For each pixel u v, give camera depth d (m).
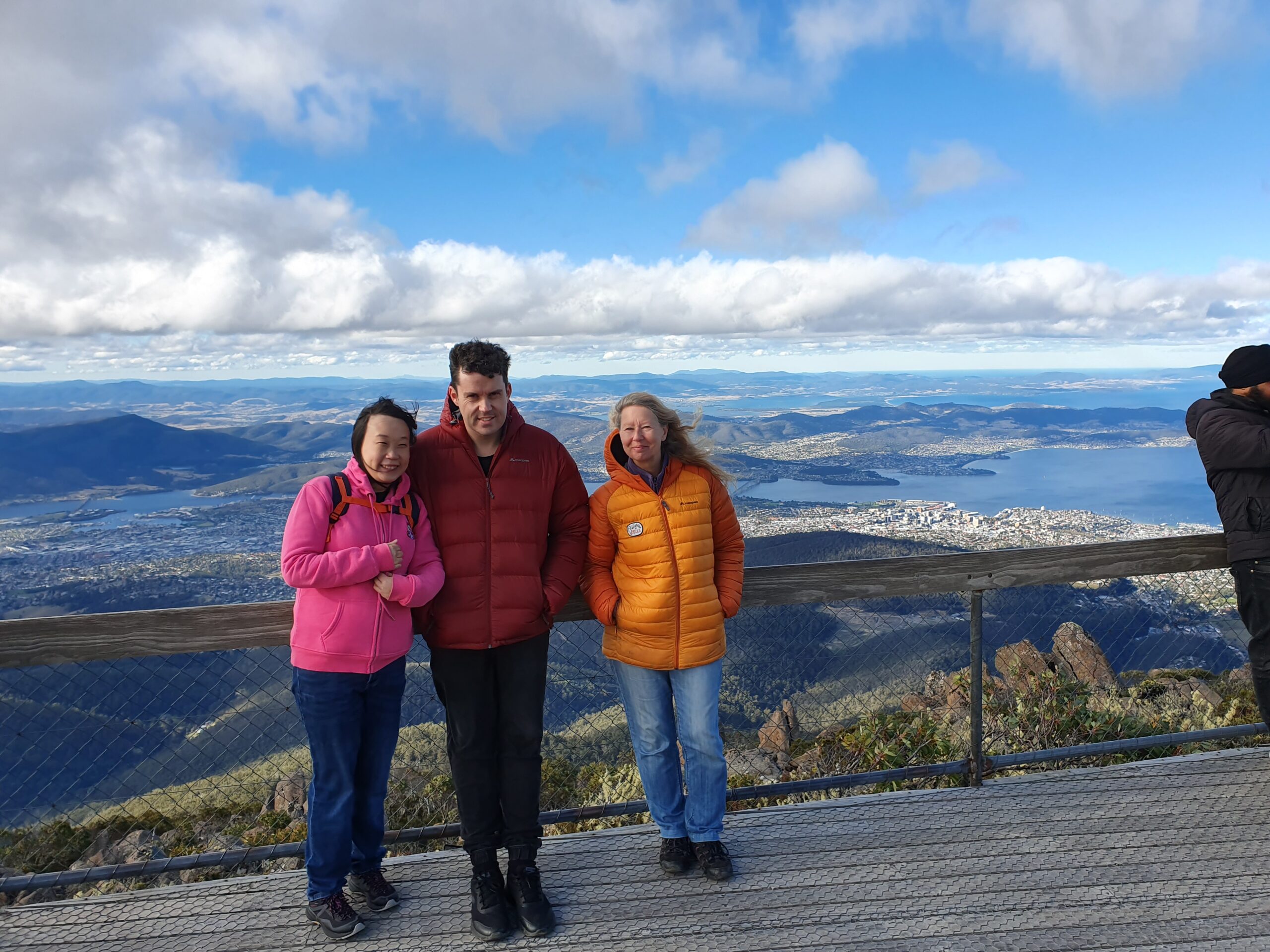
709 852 2.07
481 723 1.98
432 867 2.19
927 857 2.15
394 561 1.84
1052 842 2.21
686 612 2.07
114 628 2.13
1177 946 1.74
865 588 2.54
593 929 1.88
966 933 1.81
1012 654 3.71
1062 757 2.69
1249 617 2.52
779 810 2.45
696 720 2.10
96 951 1.85
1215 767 2.66
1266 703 2.53
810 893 2.00
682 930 1.86
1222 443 2.44
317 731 1.87
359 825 1.99
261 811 3.09
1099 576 2.67
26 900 2.42
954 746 3.02
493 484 1.97
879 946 1.77
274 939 1.88
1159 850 2.15
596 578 2.17
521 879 1.91
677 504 2.09
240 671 2.17
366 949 1.83
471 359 1.86
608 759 3.02
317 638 1.85
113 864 2.62
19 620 2.07
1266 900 1.91
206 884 2.12
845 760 3.07
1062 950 1.74
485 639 1.94
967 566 2.57
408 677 2.31
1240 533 2.48
